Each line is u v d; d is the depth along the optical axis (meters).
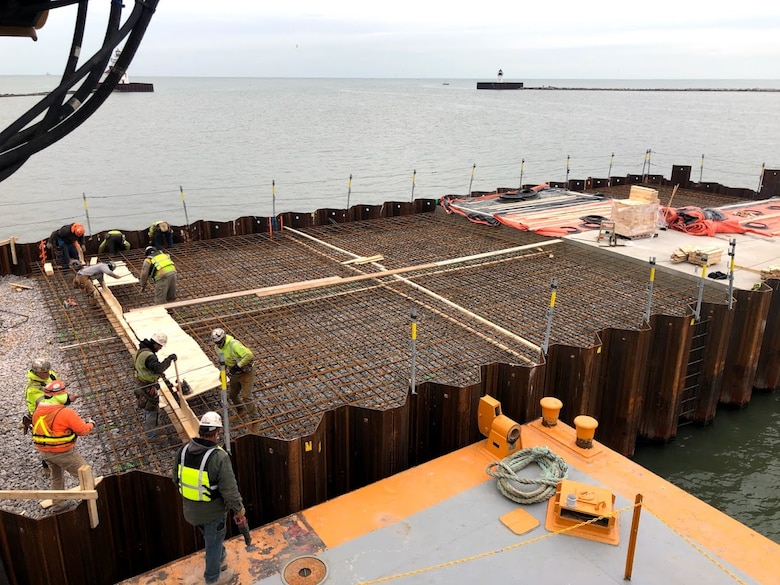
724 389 13.63
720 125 81.19
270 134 67.56
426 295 14.15
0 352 11.44
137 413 9.48
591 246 17.19
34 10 5.16
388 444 8.89
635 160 49.16
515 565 6.42
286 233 19.72
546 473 7.77
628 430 11.49
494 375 9.74
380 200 35.47
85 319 12.81
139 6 5.30
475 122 85.50
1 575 6.80
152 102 143.25
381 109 118.31
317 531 6.95
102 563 7.36
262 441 8.02
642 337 10.95
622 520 7.13
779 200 23.69
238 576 6.27
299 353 11.44
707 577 6.27
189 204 34.19
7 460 8.52
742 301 12.95
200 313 13.07
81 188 37.44
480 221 20.36
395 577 6.25
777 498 10.83
